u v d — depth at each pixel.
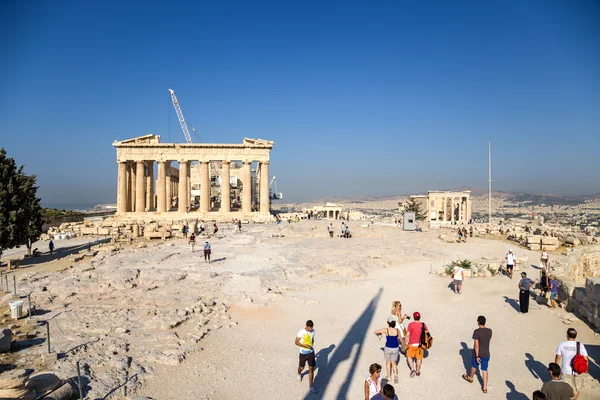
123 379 13.11
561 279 21.97
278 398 12.42
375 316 20.45
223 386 13.14
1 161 41.62
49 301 22.95
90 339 16.58
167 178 86.00
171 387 12.99
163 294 24.03
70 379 12.32
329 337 17.58
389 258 36.62
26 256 43.81
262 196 79.69
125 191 76.31
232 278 27.58
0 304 21.97
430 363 14.93
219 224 67.69
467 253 41.03
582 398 11.53
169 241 49.41
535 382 13.34
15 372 11.20
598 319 17.81
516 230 55.06
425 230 63.72
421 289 26.11
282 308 21.91
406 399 12.33
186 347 15.95
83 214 94.81
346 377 13.82
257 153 79.69
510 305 22.31
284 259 35.00
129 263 33.59
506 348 16.25
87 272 29.75
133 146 75.94
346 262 32.28
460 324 19.23
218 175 113.12
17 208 41.28
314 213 103.06
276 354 15.78
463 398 12.37
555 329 18.25
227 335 17.83
